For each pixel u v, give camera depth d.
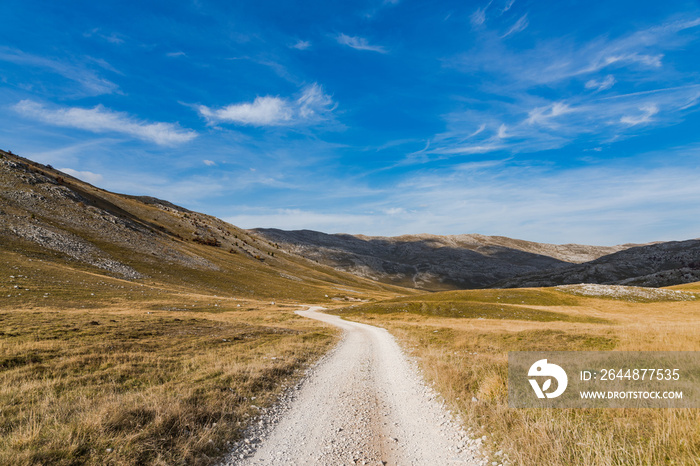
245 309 58.94
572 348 19.27
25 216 80.12
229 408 9.95
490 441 7.42
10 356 14.63
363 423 9.48
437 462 6.93
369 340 30.41
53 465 5.88
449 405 10.36
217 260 132.00
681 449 5.66
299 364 18.33
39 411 8.55
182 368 15.02
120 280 65.69
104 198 163.12
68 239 78.38
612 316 57.12
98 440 6.82
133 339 21.67
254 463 6.98
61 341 18.89
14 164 110.00
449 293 83.19
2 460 5.85
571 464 5.77
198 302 58.41
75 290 47.78
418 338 29.42
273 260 194.62
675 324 29.38
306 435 8.59
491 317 57.94
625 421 7.25
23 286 42.88
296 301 102.38
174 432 7.68
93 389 11.19
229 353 19.44
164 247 110.50
